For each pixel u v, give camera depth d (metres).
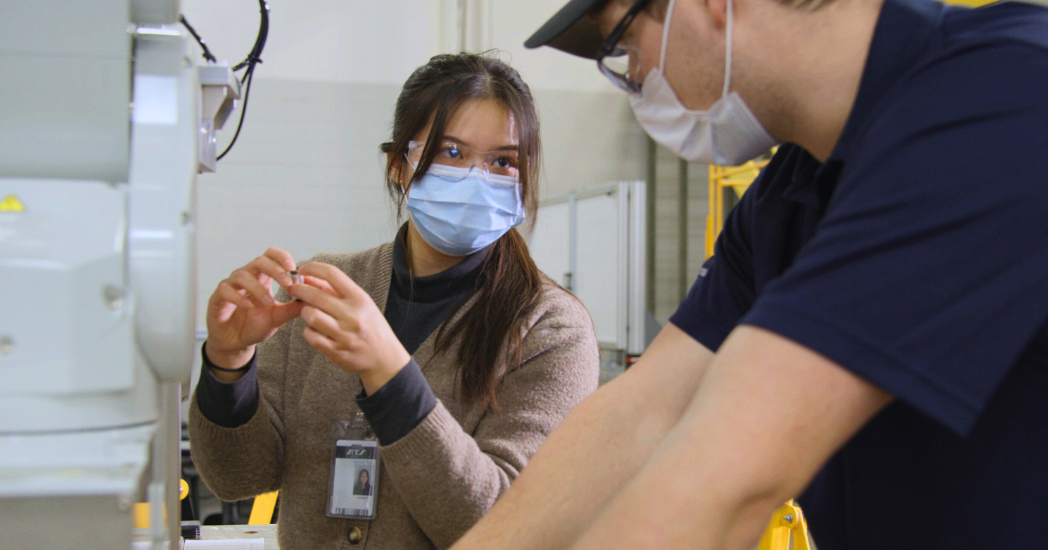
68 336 0.51
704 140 0.67
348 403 1.03
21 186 0.52
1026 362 0.52
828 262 0.46
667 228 5.32
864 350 0.44
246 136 4.61
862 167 0.50
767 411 0.45
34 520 0.48
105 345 0.52
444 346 1.02
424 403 0.86
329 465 1.01
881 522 0.61
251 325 0.89
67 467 0.47
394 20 4.77
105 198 0.53
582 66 5.18
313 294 0.82
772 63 0.57
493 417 1.01
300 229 4.65
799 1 0.55
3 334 0.50
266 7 0.91
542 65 5.12
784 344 0.45
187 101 0.57
